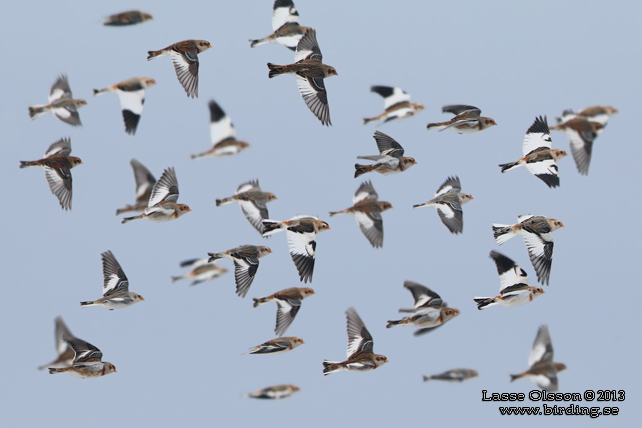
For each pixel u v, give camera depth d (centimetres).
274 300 2417
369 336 2308
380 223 2555
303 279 2414
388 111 2950
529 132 2716
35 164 2608
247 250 2561
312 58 2497
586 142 2647
